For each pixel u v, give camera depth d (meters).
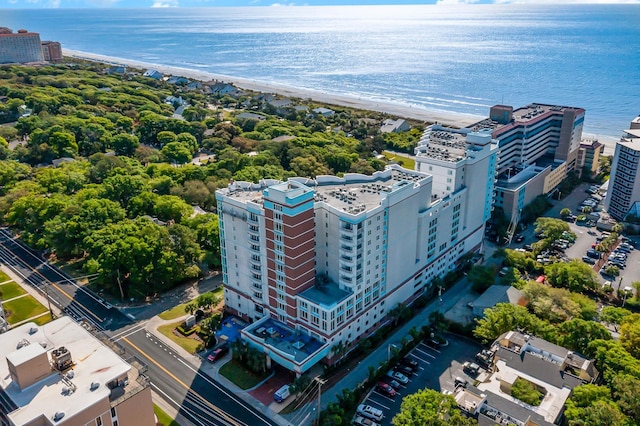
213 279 198.62
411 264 175.00
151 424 110.50
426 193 173.75
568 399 128.38
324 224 152.12
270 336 151.62
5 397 100.69
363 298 155.75
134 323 171.12
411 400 124.81
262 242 153.62
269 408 135.50
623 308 178.38
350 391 134.50
